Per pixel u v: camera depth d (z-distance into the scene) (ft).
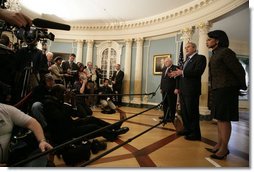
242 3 14.92
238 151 8.46
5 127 3.91
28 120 4.10
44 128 6.76
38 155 2.53
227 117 6.99
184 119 10.52
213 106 7.41
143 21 25.26
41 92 7.15
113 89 24.76
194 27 20.15
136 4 21.47
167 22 23.03
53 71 12.14
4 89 4.90
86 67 21.39
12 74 5.37
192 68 9.75
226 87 6.96
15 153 4.46
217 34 7.47
